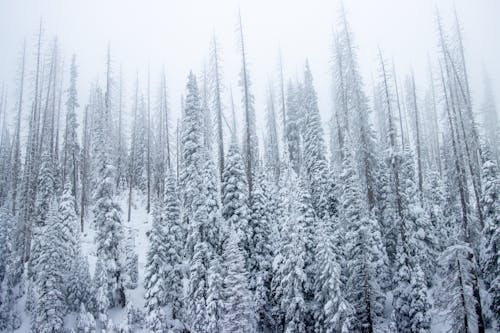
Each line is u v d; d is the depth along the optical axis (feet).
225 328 85.87
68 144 171.73
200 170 114.83
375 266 93.86
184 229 122.42
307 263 94.02
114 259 111.24
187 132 121.80
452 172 121.80
